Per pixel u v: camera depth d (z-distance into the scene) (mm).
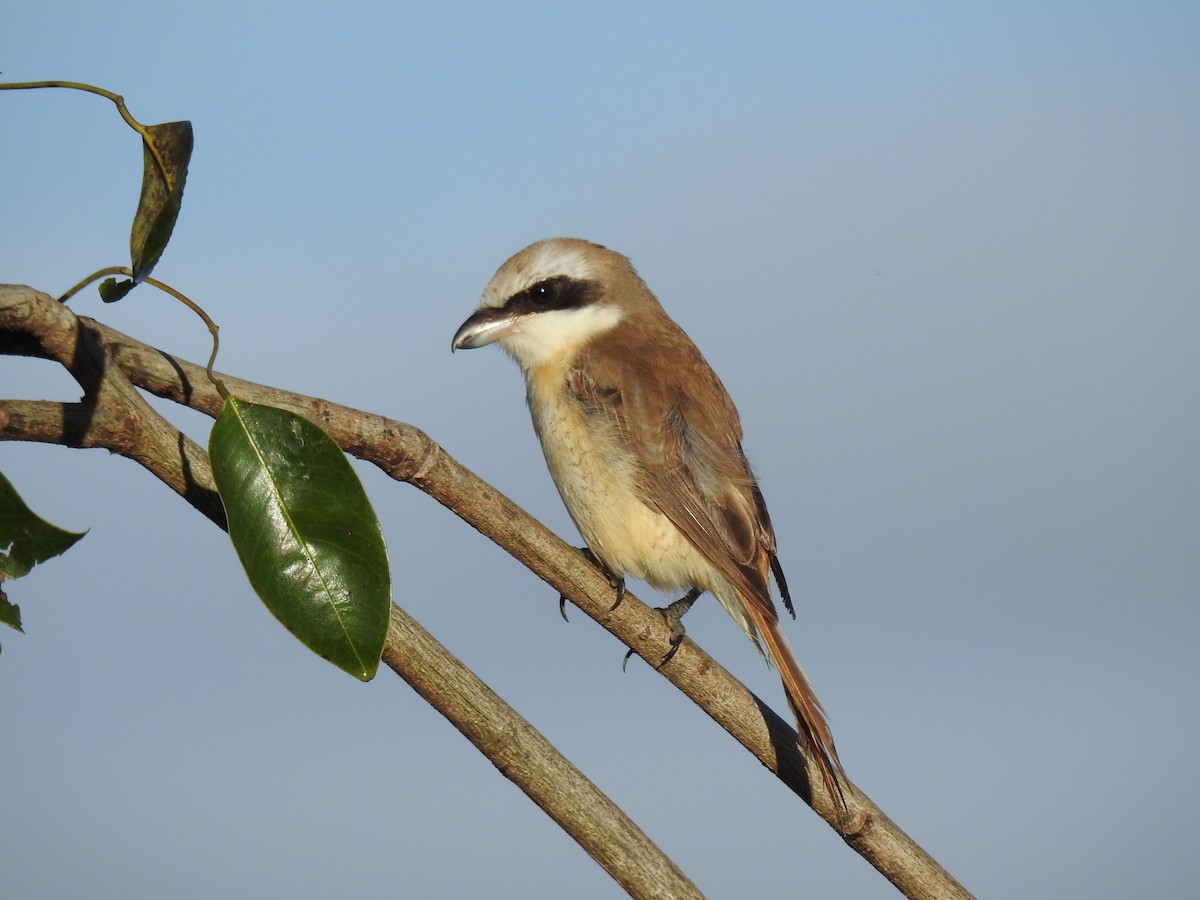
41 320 4016
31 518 4004
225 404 4129
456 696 4758
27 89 4027
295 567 4078
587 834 4855
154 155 4191
